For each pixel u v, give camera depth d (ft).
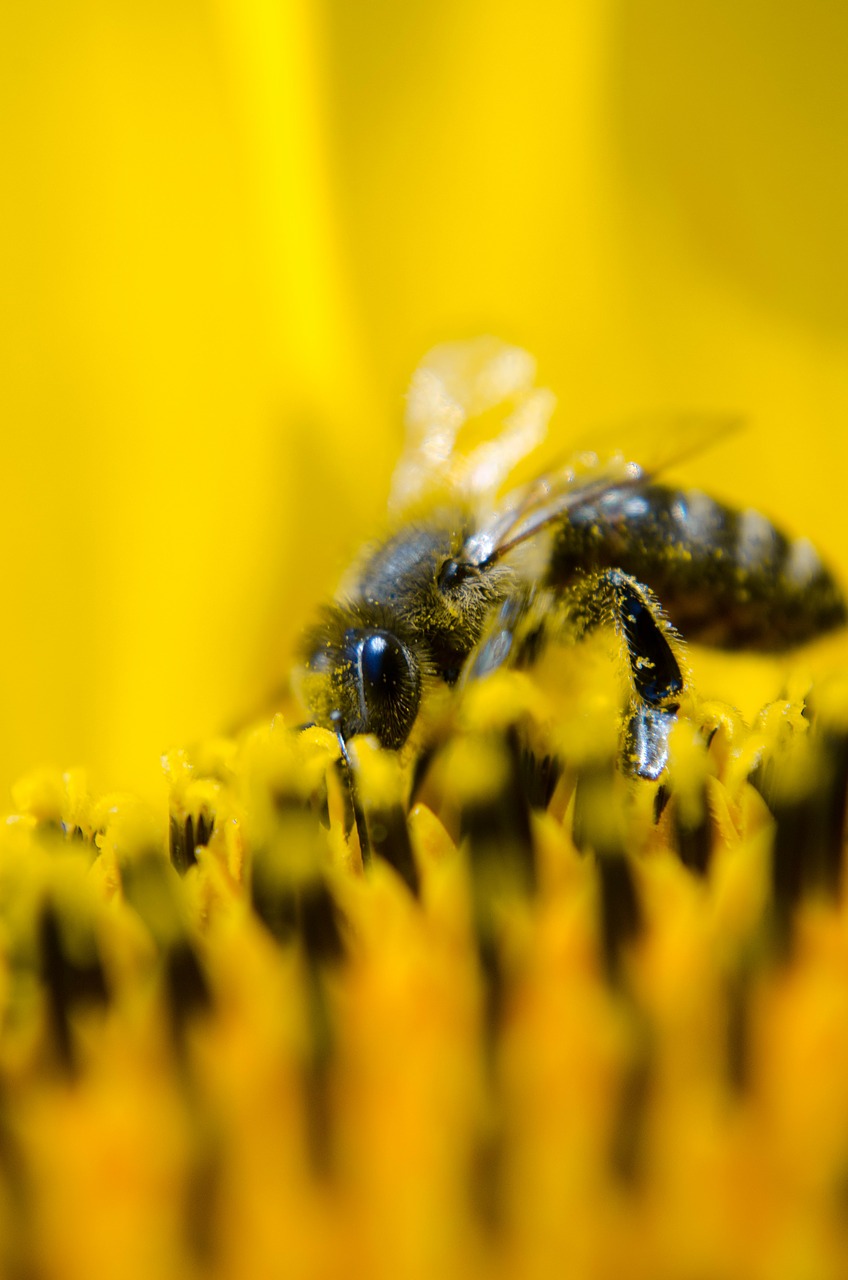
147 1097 0.26
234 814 0.28
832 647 0.31
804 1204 0.26
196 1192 0.26
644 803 0.27
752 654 0.31
